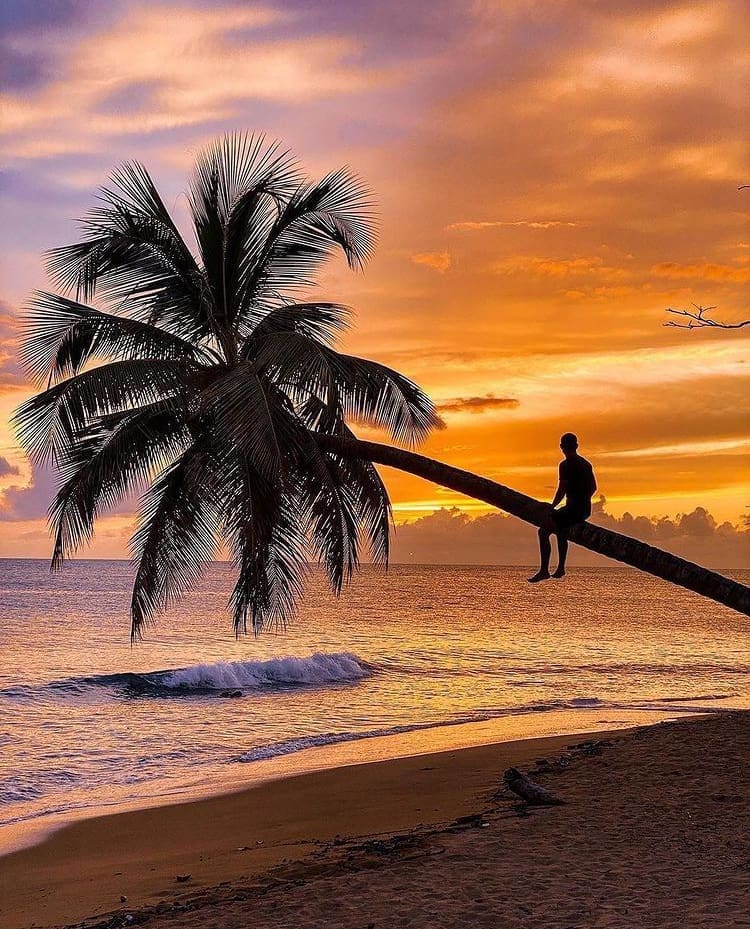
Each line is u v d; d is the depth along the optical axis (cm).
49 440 1328
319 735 2247
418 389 1325
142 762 1941
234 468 1288
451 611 8081
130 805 1541
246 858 1118
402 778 1590
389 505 1495
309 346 1191
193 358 1452
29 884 1093
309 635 5191
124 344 1406
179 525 1502
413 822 1230
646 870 892
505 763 1661
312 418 1444
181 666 3603
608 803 1200
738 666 3969
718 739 1652
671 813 1132
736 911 764
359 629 5719
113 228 1396
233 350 1455
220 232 1441
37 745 2112
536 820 1123
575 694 3067
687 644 5147
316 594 10738
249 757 1975
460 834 1070
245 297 1486
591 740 1788
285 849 1144
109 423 1344
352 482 1469
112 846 1264
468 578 17625
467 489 1102
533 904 809
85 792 1688
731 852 948
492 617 7338
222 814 1422
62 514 1330
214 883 1006
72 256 1402
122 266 1448
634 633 6003
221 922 815
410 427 1357
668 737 1698
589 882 862
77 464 1404
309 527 1548
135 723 2436
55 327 1381
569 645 4931
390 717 2545
